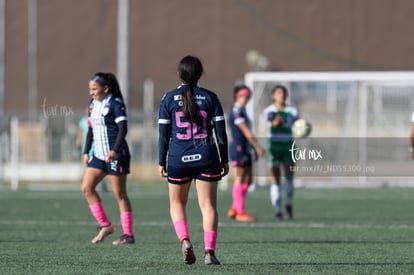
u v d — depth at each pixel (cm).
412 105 8569
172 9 14925
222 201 6638
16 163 8356
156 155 9031
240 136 5091
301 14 14700
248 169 5125
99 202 3819
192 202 6397
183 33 14888
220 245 3825
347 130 8338
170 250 3594
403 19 14500
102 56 14875
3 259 3278
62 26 14912
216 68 14775
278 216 5159
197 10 14875
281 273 2883
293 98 8425
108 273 2872
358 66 14550
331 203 6462
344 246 3788
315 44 14638
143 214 5494
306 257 3378
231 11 14812
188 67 2930
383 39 14525
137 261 3212
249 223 4956
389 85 8400
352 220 5147
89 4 14888
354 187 8288
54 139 9044
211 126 2958
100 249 3625
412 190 7912
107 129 3703
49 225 4750
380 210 5853
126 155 3775
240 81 14675
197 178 2983
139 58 14838
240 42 14788
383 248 3712
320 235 4278
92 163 3766
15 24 14938
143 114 9044
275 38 14712
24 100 14838
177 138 2945
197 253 3512
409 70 14438
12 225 4747
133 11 14912
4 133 9125
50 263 3156
